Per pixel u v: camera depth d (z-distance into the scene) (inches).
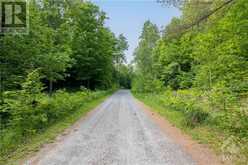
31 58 559.5
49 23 846.5
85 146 309.4
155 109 781.9
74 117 578.9
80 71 1509.6
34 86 420.5
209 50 518.6
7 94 415.8
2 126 376.5
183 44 1026.1
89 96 1103.6
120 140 343.3
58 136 371.2
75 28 1235.9
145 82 1462.8
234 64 448.5
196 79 637.3
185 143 327.3
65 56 687.7
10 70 518.6
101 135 377.7
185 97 645.9
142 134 386.3
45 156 266.2
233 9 369.1
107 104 983.0
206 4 330.3
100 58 1572.3
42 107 448.5
